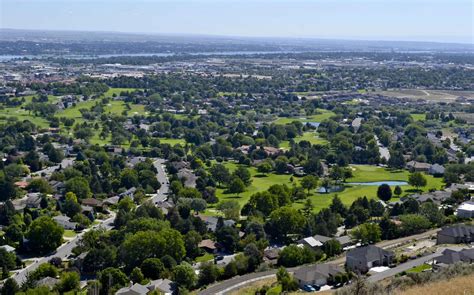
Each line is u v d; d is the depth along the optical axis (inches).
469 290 3713.1
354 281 4436.5
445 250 5393.7
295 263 5713.6
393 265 5428.2
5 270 5526.6
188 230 6456.7
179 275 5108.3
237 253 6127.0
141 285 4950.8
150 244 5610.2
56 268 5600.4
